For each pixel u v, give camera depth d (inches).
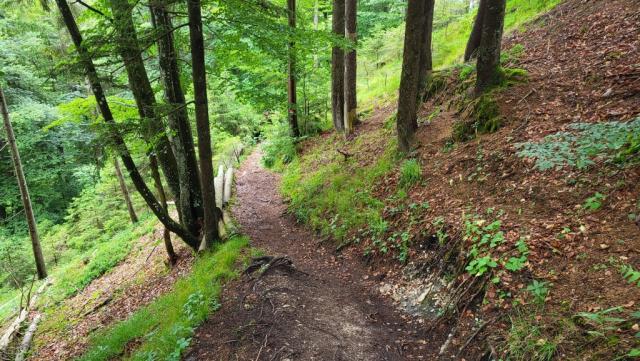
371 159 372.8
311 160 506.3
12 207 784.3
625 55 265.7
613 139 194.7
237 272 239.0
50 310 385.7
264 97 561.3
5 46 650.2
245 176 606.2
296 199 400.5
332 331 175.0
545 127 241.8
